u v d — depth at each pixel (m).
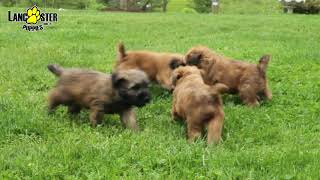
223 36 4.12
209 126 1.55
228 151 1.50
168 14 6.14
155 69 2.14
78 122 1.77
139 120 1.84
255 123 1.82
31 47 3.16
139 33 4.15
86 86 1.73
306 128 1.78
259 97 2.09
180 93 1.69
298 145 1.57
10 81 2.28
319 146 1.59
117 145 1.51
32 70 2.51
